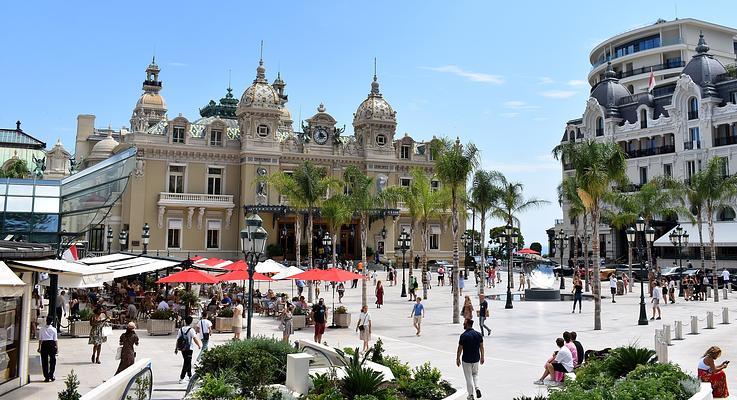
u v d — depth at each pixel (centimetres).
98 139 9419
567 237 8369
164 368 1898
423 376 1320
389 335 2658
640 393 1162
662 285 4378
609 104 8081
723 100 6869
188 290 3625
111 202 3059
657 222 7012
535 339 2500
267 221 7306
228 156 7325
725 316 3100
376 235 7838
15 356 1602
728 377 1759
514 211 5459
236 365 1273
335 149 7788
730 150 6600
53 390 1581
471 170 3128
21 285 1307
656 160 7338
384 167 7925
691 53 8969
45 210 3425
